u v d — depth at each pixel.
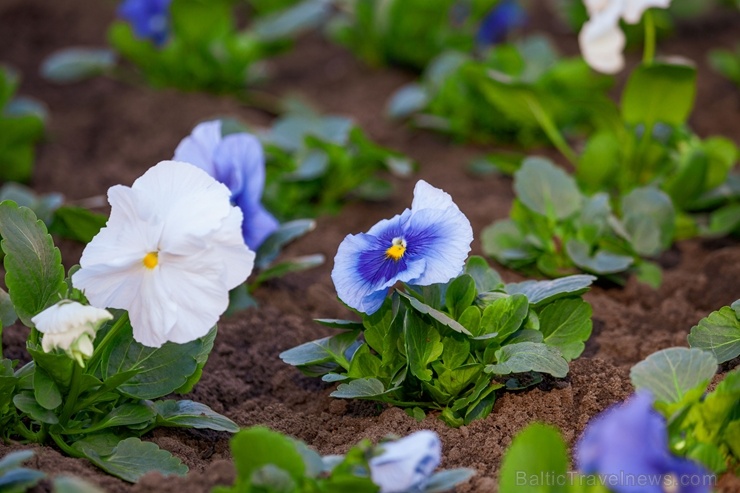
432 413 3.49
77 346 2.77
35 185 6.21
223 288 2.89
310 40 8.82
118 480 3.04
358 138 5.45
